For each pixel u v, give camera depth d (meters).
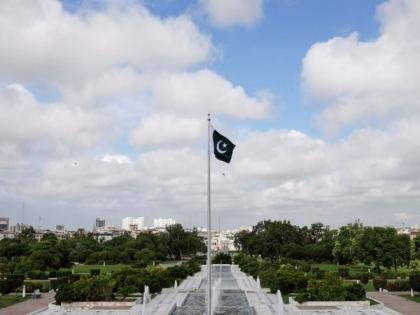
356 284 50.78
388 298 54.91
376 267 97.25
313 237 172.75
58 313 44.59
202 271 104.56
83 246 138.25
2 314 43.81
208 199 32.81
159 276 61.38
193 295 57.91
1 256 115.69
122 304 48.47
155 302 51.16
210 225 32.44
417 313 43.88
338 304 47.66
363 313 43.88
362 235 90.19
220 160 32.53
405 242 86.62
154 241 160.62
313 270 81.50
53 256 95.69
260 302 50.69
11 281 59.66
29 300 54.41
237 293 60.16
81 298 49.28
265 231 151.88
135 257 125.50
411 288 57.69
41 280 80.06
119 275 58.25
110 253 125.06
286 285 58.03
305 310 45.28
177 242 163.38
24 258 93.62
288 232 145.25
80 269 101.75
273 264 86.94
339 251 115.06
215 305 49.12
